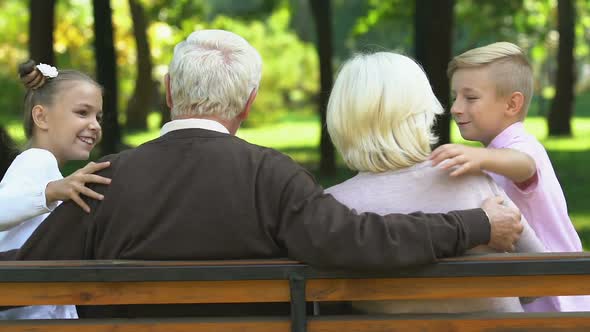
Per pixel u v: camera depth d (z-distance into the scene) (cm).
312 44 7738
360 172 384
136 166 370
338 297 354
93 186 373
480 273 342
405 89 366
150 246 361
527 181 400
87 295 352
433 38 1884
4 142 484
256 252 361
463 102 459
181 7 4347
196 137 371
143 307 377
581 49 5756
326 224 343
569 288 349
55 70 470
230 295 351
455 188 369
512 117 457
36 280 341
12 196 388
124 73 5131
